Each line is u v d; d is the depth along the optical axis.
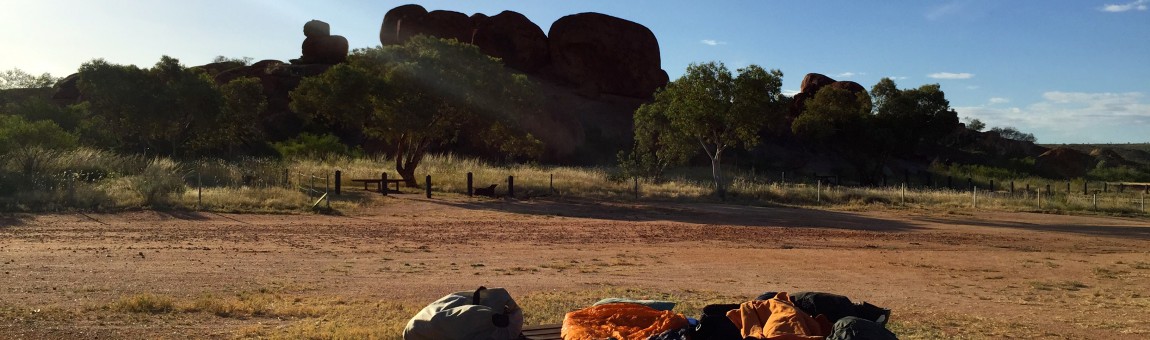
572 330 7.05
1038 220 27.42
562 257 15.34
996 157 67.75
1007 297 11.96
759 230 21.45
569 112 56.03
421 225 20.64
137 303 9.27
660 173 41.03
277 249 15.45
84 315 8.81
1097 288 12.96
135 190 24.02
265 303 9.84
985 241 20.23
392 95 32.22
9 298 9.79
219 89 46.75
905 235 21.19
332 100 32.75
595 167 49.34
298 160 41.66
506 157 50.25
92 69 43.31
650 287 11.94
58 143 34.16
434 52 33.03
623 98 66.94
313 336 7.84
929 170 56.88
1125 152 108.31
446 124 33.69
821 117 52.19
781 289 12.11
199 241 16.33
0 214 19.95
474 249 16.28
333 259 14.30
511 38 66.88
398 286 11.56
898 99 51.50
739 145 57.31
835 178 51.06
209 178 30.11
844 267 14.79
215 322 8.72
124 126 43.88
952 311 10.58
